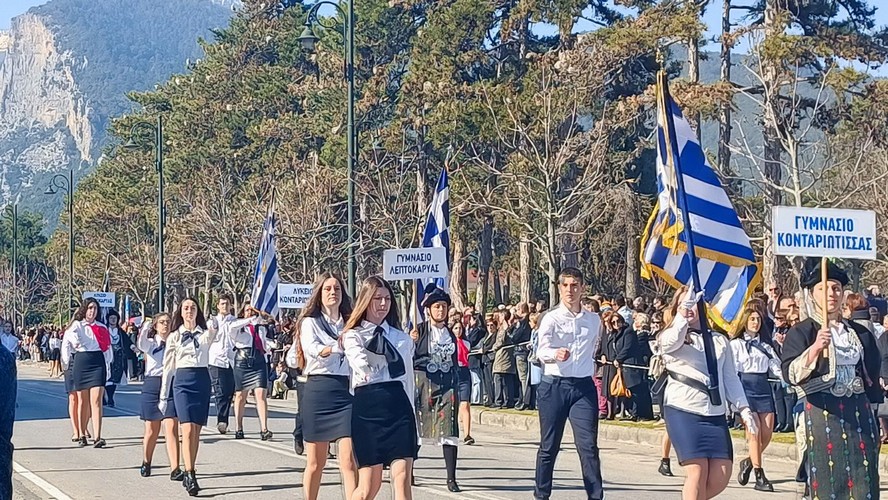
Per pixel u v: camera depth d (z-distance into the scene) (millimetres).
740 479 13031
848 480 8281
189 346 12625
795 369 8422
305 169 48406
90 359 17562
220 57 73500
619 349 19266
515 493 12422
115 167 77688
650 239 10023
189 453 12625
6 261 108562
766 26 33438
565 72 36406
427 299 12508
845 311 12266
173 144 69750
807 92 39375
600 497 10406
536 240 33812
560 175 31797
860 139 33438
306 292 23625
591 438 10406
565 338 10422
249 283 44969
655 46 35500
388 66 51312
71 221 61156
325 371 9867
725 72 35281
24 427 21391
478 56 45281
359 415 8469
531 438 19078
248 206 48000
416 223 40406
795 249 8898
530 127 32688
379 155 45750
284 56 68688
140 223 69750
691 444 8508
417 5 52844
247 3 75312
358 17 52594
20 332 88875
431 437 12383
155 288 61281
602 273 48125
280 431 20234
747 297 11633
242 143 64438
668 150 9820
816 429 8367
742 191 37188
